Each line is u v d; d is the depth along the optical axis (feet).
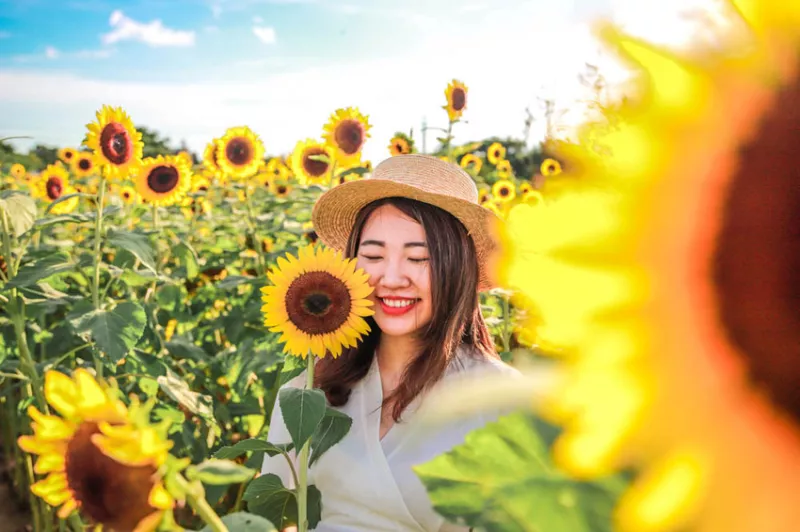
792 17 1.25
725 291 1.21
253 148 23.81
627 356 1.24
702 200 1.23
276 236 21.79
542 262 1.27
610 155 1.28
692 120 1.26
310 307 6.10
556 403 1.25
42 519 15.23
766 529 1.15
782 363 1.17
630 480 1.23
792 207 1.18
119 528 2.53
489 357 8.30
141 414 2.64
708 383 1.21
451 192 8.17
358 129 19.11
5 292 12.07
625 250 1.25
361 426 7.57
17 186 37.76
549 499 1.26
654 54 1.27
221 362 16.97
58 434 2.73
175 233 20.98
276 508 6.56
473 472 1.34
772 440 1.18
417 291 7.68
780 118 1.23
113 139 12.57
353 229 8.30
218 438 15.49
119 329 11.16
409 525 7.37
